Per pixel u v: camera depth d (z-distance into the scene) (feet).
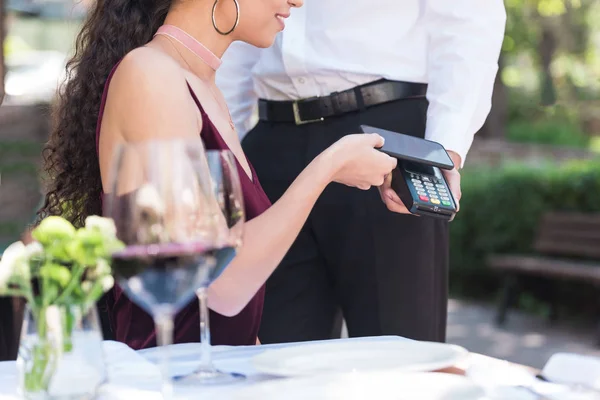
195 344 5.26
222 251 3.96
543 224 23.53
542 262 22.34
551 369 4.18
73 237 3.78
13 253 3.78
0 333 8.03
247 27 6.29
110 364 4.54
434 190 6.85
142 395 3.97
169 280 3.81
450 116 8.27
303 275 8.75
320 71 8.36
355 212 8.39
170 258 3.79
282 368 4.36
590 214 24.27
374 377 4.08
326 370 4.34
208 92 6.21
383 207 8.33
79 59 6.70
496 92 53.42
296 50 8.37
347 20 8.29
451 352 4.50
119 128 5.60
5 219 24.53
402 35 8.36
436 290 8.59
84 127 6.47
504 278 24.54
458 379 4.05
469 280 26.71
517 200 25.26
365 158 5.82
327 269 8.79
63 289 3.80
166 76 5.62
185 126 5.57
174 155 3.82
